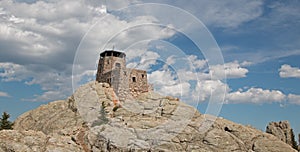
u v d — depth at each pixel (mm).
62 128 51094
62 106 60000
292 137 59594
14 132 40969
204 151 44500
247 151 47125
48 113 59031
